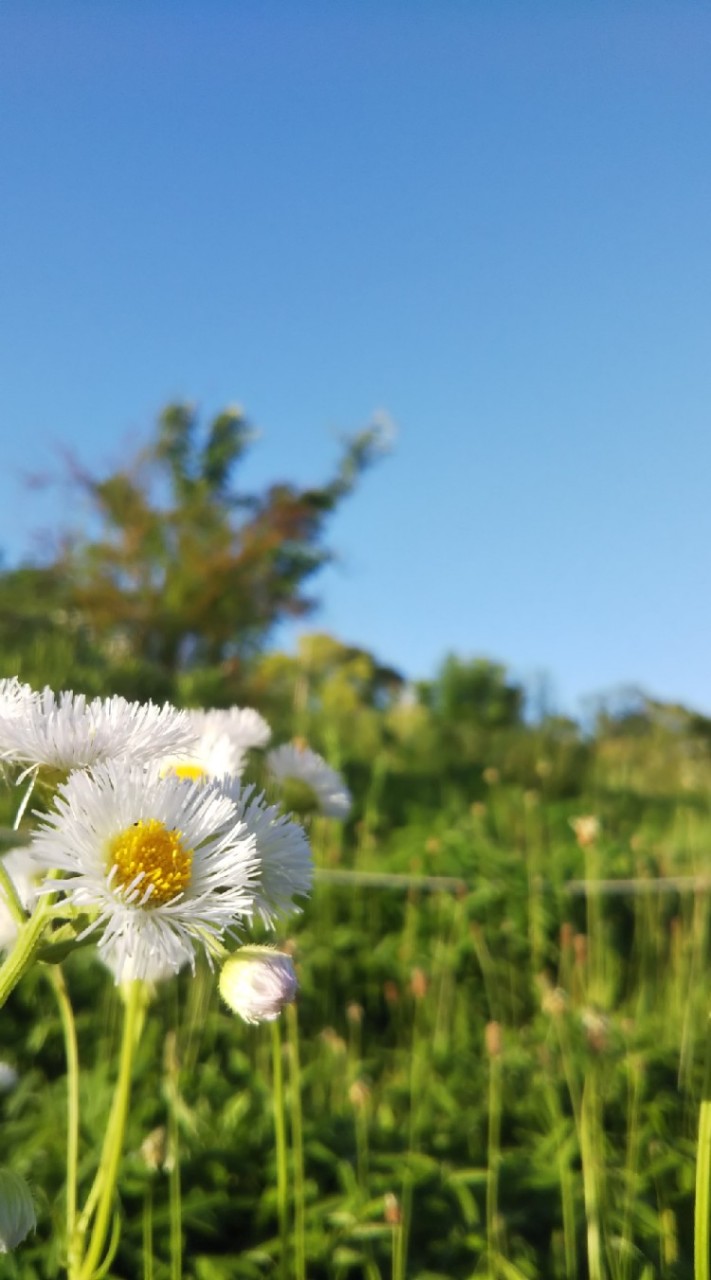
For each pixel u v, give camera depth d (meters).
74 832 0.10
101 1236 0.14
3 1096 0.25
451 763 0.80
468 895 0.41
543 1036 0.33
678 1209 0.23
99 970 0.32
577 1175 0.23
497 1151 0.24
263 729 0.17
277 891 0.12
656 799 0.77
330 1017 0.35
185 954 0.11
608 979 0.38
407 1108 0.28
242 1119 0.24
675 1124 0.26
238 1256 0.20
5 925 0.13
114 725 0.11
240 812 0.12
